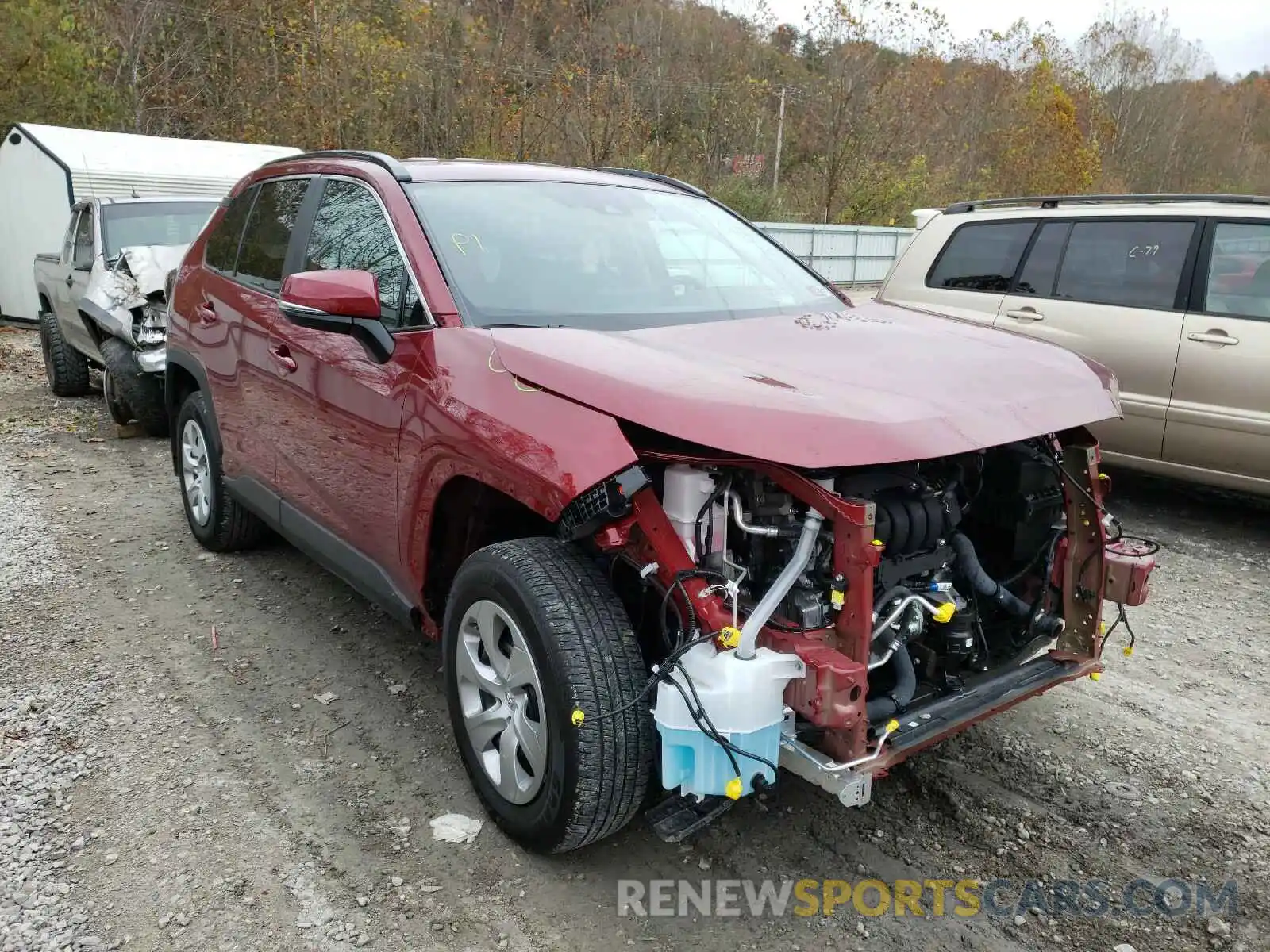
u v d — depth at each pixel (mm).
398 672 3922
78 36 21906
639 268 3512
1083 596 2986
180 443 5312
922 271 7242
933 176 33875
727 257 3828
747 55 30641
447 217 3354
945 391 2533
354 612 4504
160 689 3773
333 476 3598
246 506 4547
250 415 4293
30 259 15578
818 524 2285
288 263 4020
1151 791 3195
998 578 3154
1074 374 2846
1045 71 39500
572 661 2453
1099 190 42250
